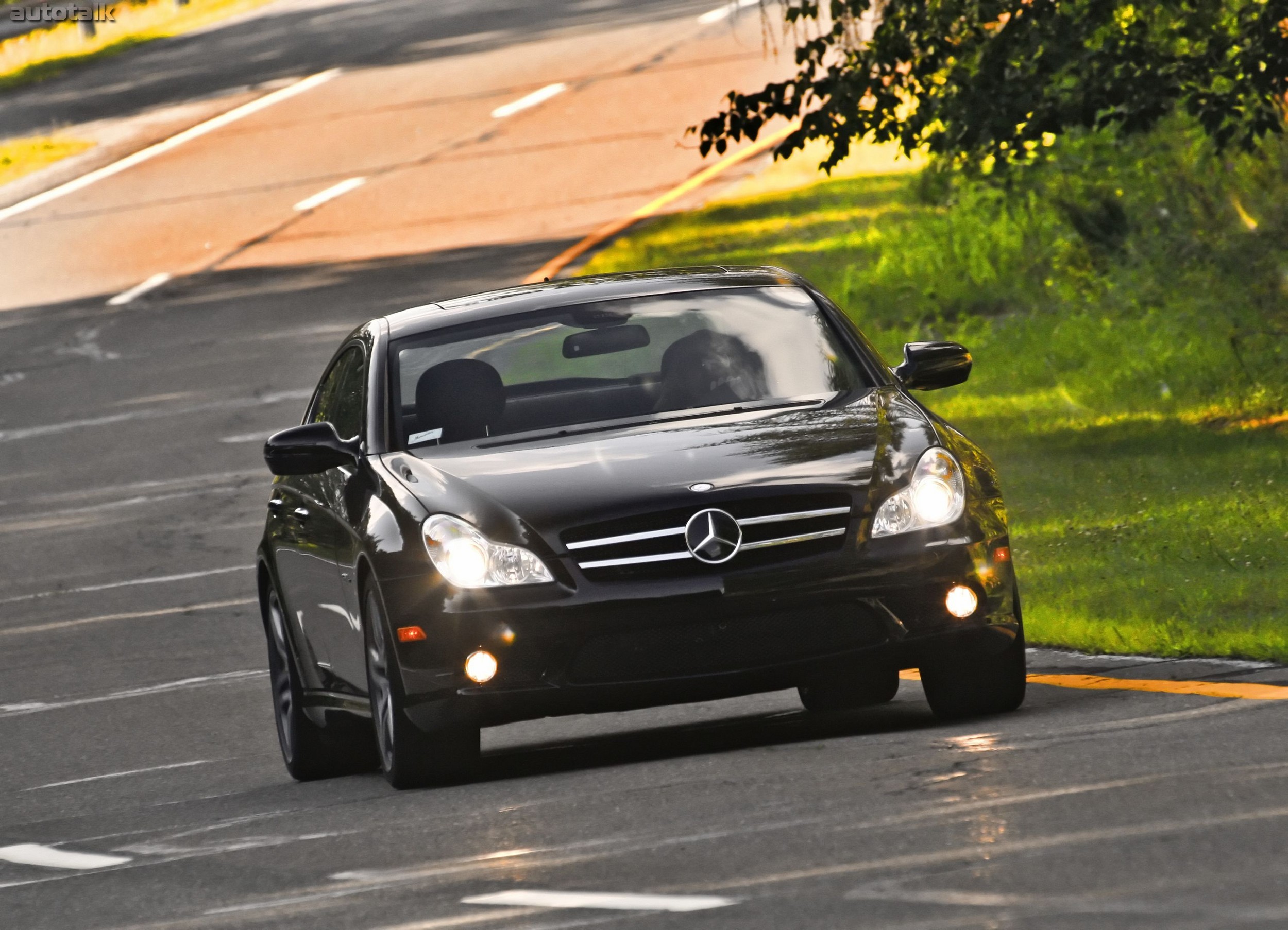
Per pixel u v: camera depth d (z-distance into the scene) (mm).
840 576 25484
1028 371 69500
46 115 165375
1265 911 16078
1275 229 61094
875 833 20203
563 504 25766
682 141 126500
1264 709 25141
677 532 25469
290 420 79625
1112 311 72000
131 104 164750
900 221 93812
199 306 105188
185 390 87188
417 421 29109
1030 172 70000
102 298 110375
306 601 30484
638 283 31688
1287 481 45438
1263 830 18672
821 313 30891
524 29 170375
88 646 47875
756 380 29375
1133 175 69938
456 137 136625
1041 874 17891
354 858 22469
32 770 34250
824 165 53500
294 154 139375
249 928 19641
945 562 25891
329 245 115250
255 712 37750
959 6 51281
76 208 133125
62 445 79688
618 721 32875
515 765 28281
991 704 27109
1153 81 50469
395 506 26844
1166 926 15898
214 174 137250
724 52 147875
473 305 31516
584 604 25234
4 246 126062
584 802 23859
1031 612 35938
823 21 144375
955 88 51938
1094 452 54906
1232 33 51750
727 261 94750
